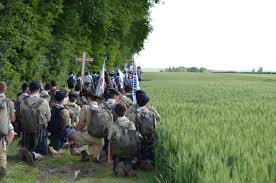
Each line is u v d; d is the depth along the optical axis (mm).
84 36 37250
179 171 7496
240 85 58812
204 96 28906
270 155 7648
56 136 11844
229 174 6504
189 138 8812
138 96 10477
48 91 14398
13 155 11672
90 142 11250
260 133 9953
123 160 9992
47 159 11516
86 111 11148
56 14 27062
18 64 22344
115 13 41656
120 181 9648
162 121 10820
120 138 9711
